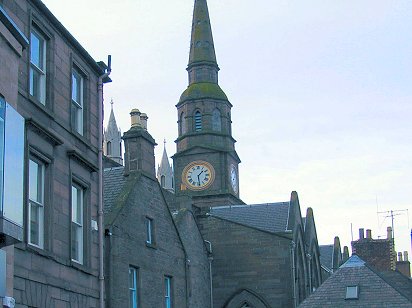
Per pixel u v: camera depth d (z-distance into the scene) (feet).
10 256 63.67
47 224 74.95
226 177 248.93
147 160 117.29
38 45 78.95
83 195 87.15
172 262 122.21
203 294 153.38
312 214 202.28
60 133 80.38
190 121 255.91
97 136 92.48
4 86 63.57
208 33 268.62
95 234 88.89
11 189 57.62
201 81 262.06
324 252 250.57
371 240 215.31
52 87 79.56
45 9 78.18
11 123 58.29
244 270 162.91
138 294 108.37
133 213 109.19
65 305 77.97
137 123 117.60
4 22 63.16
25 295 68.59
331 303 138.10
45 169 76.13
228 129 257.96
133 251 107.55
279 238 163.73
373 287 138.62
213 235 165.78
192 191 248.11
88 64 91.91
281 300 160.15
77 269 81.92
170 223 123.54
